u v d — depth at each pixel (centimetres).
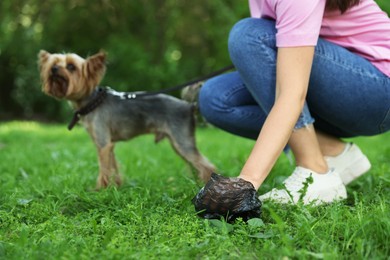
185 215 304
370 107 346
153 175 532
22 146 923
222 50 1705
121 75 1664
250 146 879
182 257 247
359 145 891
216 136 1153
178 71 1705
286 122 294
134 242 273
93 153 777
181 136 555
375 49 341
